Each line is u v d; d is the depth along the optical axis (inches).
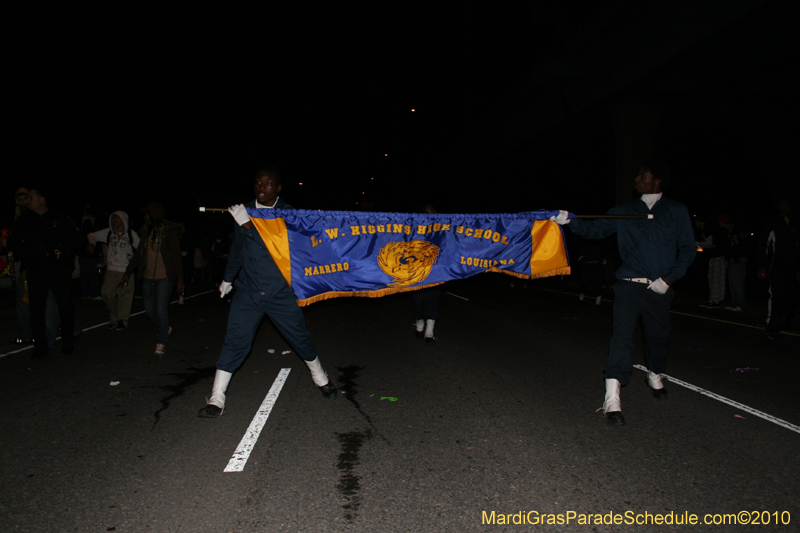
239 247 176.7
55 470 139.3
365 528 112.9
